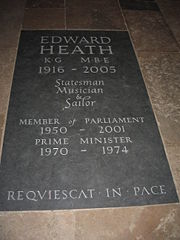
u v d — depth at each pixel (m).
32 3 3.80
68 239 1.93
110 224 2.00
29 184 2.13
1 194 2.07
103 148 2.36
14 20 3.50
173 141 2.47
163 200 2.12
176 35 3.49
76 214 2.03
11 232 1.94
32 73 2.87
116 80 2.88
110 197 2.11
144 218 2.03
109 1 3.95
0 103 2.63
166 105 2.73
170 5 3.99
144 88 2.84
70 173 2.21
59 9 3.72
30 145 2.34
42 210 2.03
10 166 2.22
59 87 2.76
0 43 3.18
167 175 2.25
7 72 2.89
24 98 2.66
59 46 3.16
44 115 2.54
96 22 3.56
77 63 2.99
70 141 2.38
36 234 1.94
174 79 2.97
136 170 2.26
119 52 3.17
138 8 3.88
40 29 3.38
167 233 1.98
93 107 2.63
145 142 2.43
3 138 2.38
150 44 3.33
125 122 2.54
